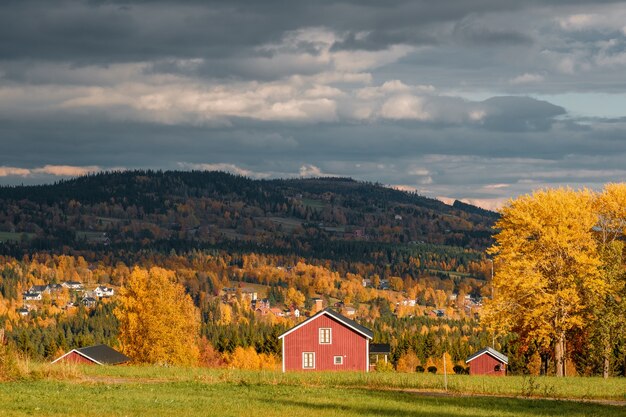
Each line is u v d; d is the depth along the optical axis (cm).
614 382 7269
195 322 13662
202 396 5416
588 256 9000
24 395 5053
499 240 9350
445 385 6469
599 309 8731
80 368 7156
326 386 6444
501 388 6506
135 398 5144
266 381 6594
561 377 8019
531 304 9050
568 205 9144
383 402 5444
